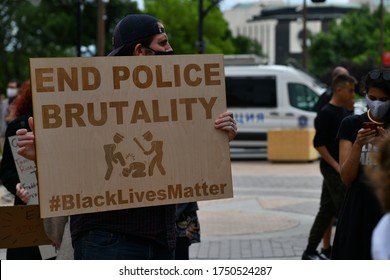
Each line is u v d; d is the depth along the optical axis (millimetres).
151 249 6039
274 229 15422
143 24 6168
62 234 6902
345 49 108125
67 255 6832
